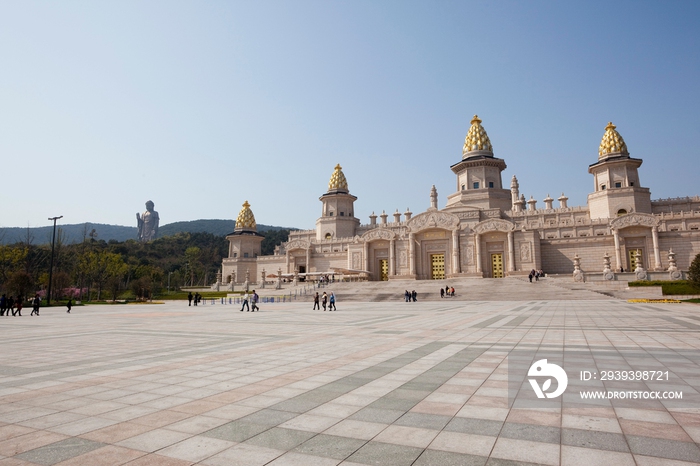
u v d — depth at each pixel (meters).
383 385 9.92
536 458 5.85
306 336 19.31
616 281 55.31
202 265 166.38
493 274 79.69
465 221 85.44
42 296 84.44
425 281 70.06
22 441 6.77
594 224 78.56
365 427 7.17
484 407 8.15
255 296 44.03
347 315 33.03
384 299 60.53
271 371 11.68
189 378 10.98
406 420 7.48
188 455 6.14
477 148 95.62
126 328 25.25
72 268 98.88
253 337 19.34
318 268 100.06
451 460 5.83
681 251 70.12
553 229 81.50
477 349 14.80
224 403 8.69
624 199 81.00
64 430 7.25
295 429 7.12
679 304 41.25
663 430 6.83
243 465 5.77
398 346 15.78
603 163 85.31
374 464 5.74
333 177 111.44
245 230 117.56
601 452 6.02
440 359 13.03
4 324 30.14
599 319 25.36
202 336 20.22
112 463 5.90
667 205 85.44
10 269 83.25
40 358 14.47
